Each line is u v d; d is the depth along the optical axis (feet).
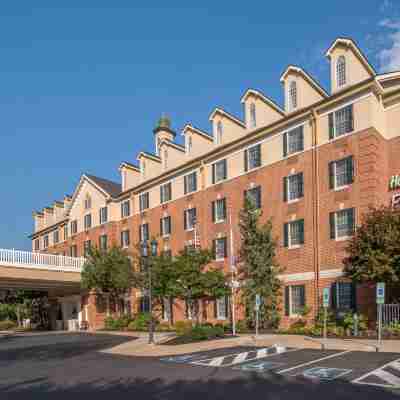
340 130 94.89
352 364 51.08
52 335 130.82
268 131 109.29
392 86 95.14
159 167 146.10
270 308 99.91
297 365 51.65
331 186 94.68
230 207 117.50
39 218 227.81
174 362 59.31
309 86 102.89
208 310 118.93
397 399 34.58
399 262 73.15
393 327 76.79
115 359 66.33
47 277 138.21
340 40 96.17
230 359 58.95
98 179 178.70
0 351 84.89
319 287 94.27
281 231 104.22
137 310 144.05
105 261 139.44
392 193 89.97
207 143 128.06
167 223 137.80
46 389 42.65
